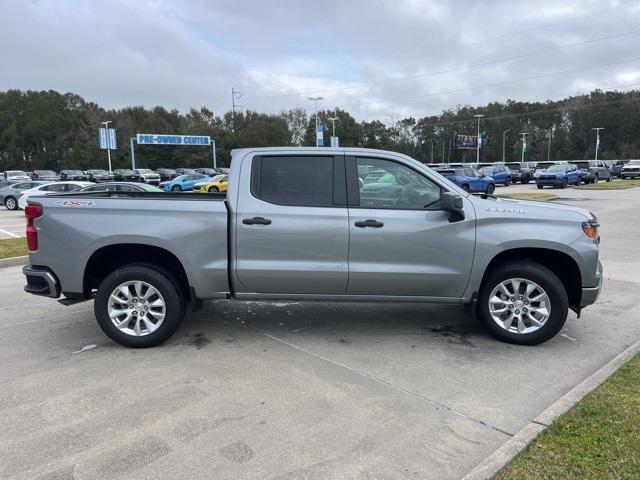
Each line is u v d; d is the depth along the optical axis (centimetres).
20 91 9044
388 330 537
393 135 11988
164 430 333
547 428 315
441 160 11831
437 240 468
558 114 10956
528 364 443
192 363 447
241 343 498
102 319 480
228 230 470
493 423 342
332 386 400
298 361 452
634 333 524
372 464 296
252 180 477
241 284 480
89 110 8825
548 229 468
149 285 478
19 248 1090
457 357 460
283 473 287
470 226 469
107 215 468
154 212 469
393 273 470
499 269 480
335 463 297
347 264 470
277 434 328
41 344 498
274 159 480
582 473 270
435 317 582
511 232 467
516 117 11269
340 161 479
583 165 4066
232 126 9181
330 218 466
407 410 361
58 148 8469
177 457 302
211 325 554
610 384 373
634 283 739
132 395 385
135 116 9006
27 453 306
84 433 330
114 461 298
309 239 468
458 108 12038
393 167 479
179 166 8525
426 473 288
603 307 618
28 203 478
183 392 389
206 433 329
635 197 2417
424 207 475
